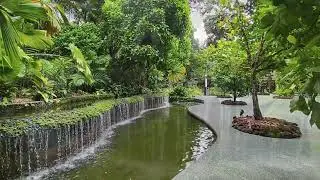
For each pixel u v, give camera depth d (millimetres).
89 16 17078
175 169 5754
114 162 6199
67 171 5598
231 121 10453
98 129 8656
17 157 5113
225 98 21250
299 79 1464
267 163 5348
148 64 15570
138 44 14398
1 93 6957
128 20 14852
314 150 6293
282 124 8383
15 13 2963
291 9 1041
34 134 5504
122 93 14211
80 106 8977
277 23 1168
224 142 7078
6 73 4188
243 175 4711
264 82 25891
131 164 6039
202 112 13086
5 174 4859
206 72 26125
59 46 12711
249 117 9938
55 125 6062
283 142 7074
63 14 5633
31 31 4469
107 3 15805
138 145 7723
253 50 9445
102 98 12039
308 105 1216
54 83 9633
